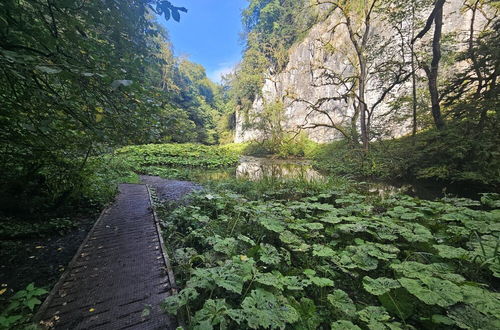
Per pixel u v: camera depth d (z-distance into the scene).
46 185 4.24
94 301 2.00
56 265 2.72
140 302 2.01
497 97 6.86
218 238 2.99
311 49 23.59
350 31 11.85
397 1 9.81
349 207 4.51
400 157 9.80
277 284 2.06
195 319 1.60
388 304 2.07
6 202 3.59
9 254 2.83
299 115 25.66
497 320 1.62
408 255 2.89
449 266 2.46
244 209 4.11
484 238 3.05
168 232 3.75
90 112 2.62
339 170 11.88
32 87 1.91
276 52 26.88
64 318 1.78
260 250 2.77
